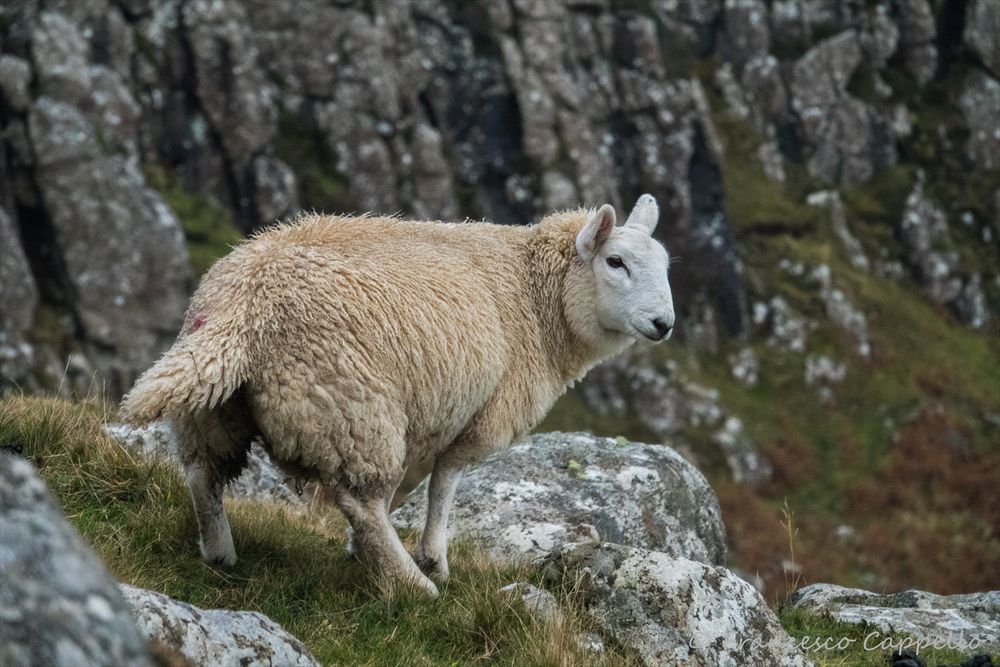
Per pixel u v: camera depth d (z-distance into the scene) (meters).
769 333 98.00
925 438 88.75
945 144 118.50
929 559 72.88
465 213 94.31
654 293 16.78
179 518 15.73
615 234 17.12
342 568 15.45
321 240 14.73
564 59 99.44
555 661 13.09
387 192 91.19
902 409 92.38
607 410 84.25
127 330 74.31
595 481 22.12
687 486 23.23
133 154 79.44
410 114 94.50
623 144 101.44
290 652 11.43
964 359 101.62
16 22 77.31
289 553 15.91
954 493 81.81
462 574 16.08
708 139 103.94
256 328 13.46
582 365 17.61
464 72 96.44
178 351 13.23
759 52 114.06
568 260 17.06
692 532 22.52
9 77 74.31
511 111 96.81
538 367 16.67
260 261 13.96
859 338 98.88
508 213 94.81
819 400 92.69
